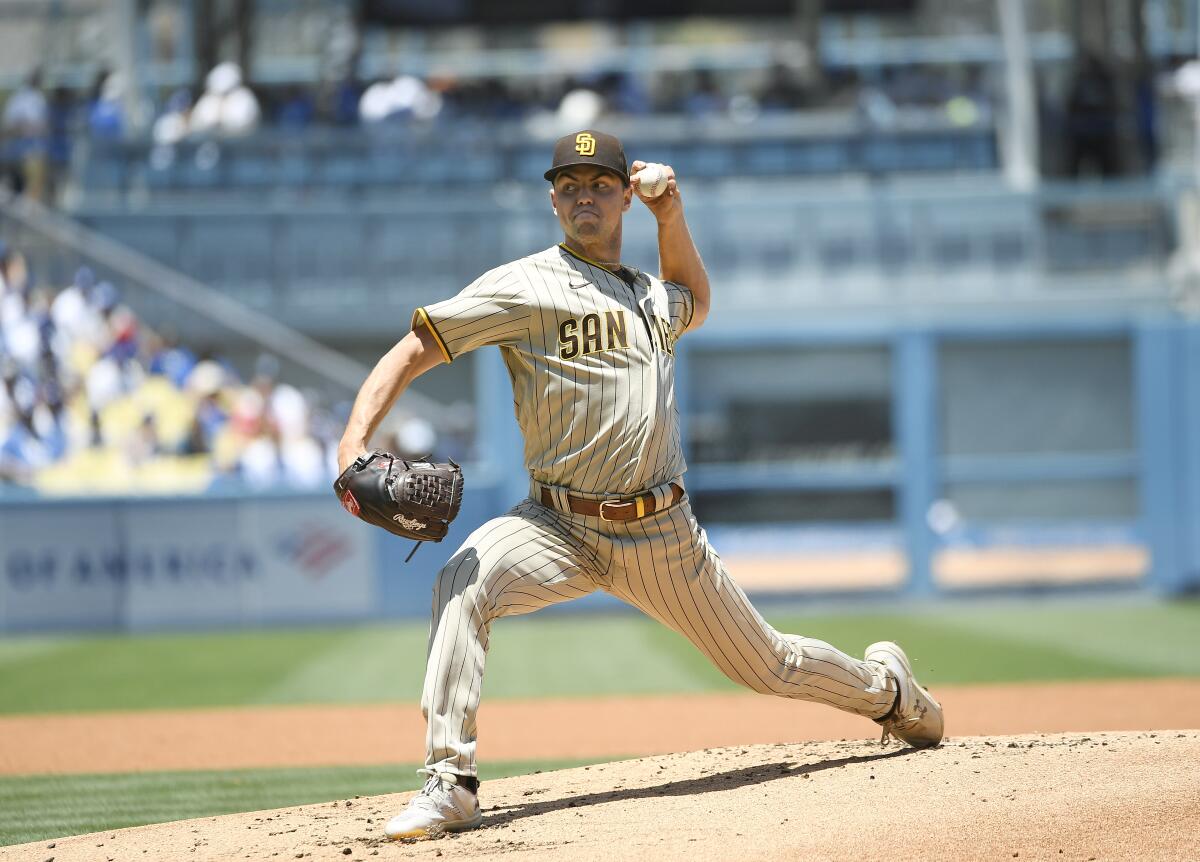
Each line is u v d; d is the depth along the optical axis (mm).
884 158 68375
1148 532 50594
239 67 75312
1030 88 69188
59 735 25969
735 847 12234
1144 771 14336
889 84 75500
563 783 16359
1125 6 74625
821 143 68438
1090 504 50969
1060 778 14133
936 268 63031
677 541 13906
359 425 13562
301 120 72938
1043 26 82000
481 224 62750
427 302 62594
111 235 62812
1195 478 50406
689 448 50906
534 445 14016
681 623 14406
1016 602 49875
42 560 45438
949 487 50969
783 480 50906
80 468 51125
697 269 15281
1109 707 26125
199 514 45938
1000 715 25359
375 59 84500
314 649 39938
